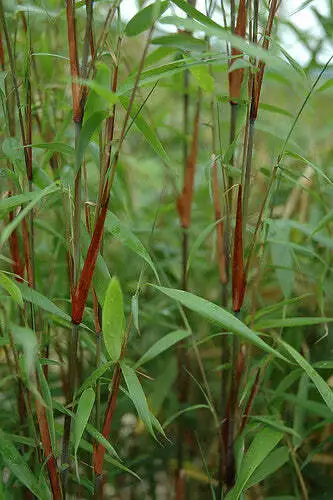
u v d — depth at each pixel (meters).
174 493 0.96
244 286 0.75
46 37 0.91
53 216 0.97
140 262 1.00
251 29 0.71
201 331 1.02
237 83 0.79
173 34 0.70
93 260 0.66
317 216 0.98
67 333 0.93
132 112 0.69
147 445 0.99
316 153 1.00
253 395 0.78
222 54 0.70
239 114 0.78
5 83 0.76
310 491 0.93
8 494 0.74
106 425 0.71
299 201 1.05
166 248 1.03
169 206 0.98
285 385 0.82
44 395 0.68
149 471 0.98
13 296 0.66
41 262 0.94
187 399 0.96
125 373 0.69
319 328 0.95
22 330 0.60
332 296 0.91
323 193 0.96
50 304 0.69
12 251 0.78
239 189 0.73
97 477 0.73
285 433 0.83
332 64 0.88
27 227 0.76
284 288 0.89
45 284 0.95
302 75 0.73
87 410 0.68
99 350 0.74
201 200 1.09
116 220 0.71
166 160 0.72
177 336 0.72
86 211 0.73
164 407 1.01
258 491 0.92
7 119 0.75
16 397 0.84
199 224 1.10
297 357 0.73
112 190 0.80
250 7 0.71
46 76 0.92
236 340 0.77
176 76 0.89
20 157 0.74
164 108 1.14
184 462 0.97
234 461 0.79
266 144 0.96
